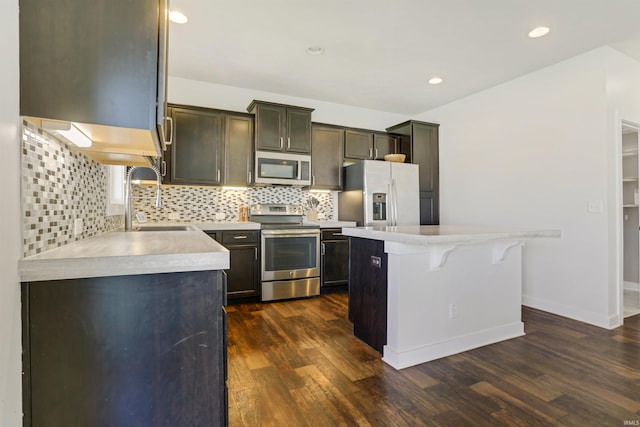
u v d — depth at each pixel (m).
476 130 4.32
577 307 3.27
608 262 3.06
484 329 2.68
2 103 0.86
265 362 2.33
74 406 1.03
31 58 1.03
